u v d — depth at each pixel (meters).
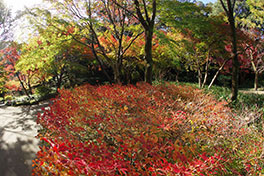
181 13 7.12
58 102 4.43
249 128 3.73
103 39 9.83
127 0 8.50
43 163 2.02
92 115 3.59
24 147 4.51
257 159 2.79
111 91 4.92
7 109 10.93
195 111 4.06
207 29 8.17
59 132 2.93
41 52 7.32
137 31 9.08
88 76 17.11
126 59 11.91
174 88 6.63
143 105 3.97
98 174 1.73
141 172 2.16
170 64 11.31
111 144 2.95
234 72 7.27
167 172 1.88
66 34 8.35
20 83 16.05
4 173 3.46
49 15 7.57
